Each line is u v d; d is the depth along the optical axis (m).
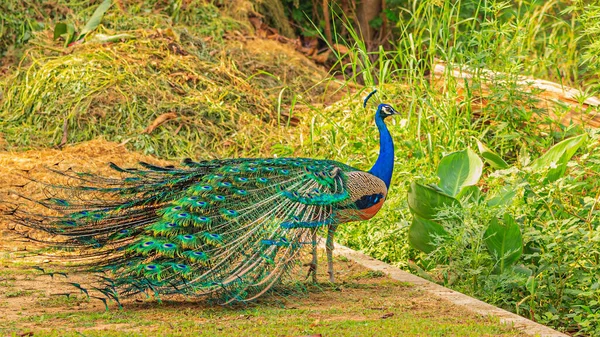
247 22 22.81
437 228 10.66
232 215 8.65
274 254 8.40
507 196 10.96
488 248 10.10
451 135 14.06
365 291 9.48
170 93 18.11
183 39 20.28
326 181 9.22
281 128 17.34
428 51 15.41
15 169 14.31
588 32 13.53
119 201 9.26
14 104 18.45
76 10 21.98
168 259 8.34
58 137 17.19
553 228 10.20
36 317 7.93
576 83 18.34
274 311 8.40
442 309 8.63
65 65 18.36
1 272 9.88
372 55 25.88
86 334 7.29
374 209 9.63
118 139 16.91
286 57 21.28
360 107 15.91
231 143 17.38
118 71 18.30
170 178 9.49
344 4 26.66
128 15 21.23
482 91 15.20
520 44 15.63
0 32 20.91
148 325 7.77
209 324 7.79
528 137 14.55
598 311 9.49
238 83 19.20
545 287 9.97
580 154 13.49
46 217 9.04
